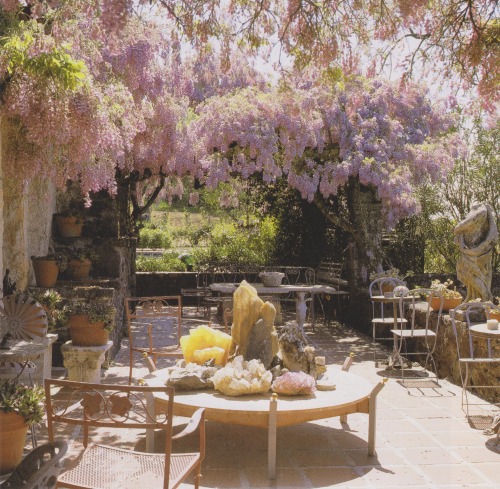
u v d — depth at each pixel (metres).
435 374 7.08
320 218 13.16
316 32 4.16
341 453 4.68
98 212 9.64
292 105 5.38
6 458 3.72
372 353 8.86
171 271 14.52
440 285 7.79
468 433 5.17
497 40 4.14
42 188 8.04
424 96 10.35
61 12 3.89
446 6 4.33
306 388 4.53
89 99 4.80
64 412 3.12
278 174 10.08
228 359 4.97
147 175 10.77
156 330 10.50
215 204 18.08
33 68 4.35
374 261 11.05
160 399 4.44
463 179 11.49
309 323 11.73
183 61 8.40
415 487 4.03
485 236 7.29
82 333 6.36
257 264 14.06
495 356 6.00
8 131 5.16
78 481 2.97
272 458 4.15
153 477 3.04
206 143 9.93
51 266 7.31
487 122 9.45
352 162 10.09
